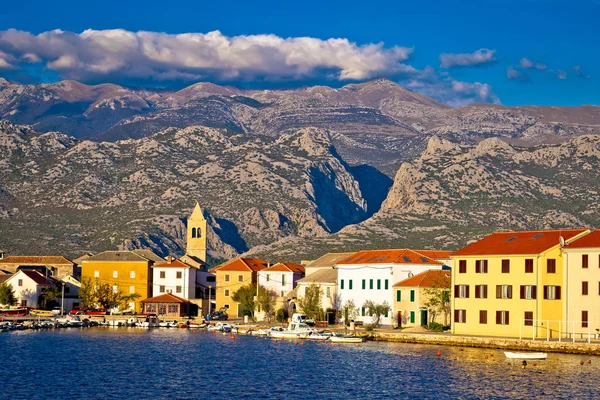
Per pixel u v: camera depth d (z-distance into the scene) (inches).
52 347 6422.2
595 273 5546.3
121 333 7795.3
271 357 5748.0
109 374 5000.0
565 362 5113.2
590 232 5949.8
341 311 7795.3
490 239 6343.5
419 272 7381.9
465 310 6166.3
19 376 4909.0
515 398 4212.6
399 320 7170.3
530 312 5743.1
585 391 4330.7
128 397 4284.0
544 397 4222.4
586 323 5575.8
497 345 5738.2
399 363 5300.2
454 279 6245.1
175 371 5118.1
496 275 5969.5
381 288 7406.5
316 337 6958.7
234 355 5885.8
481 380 4650.6
